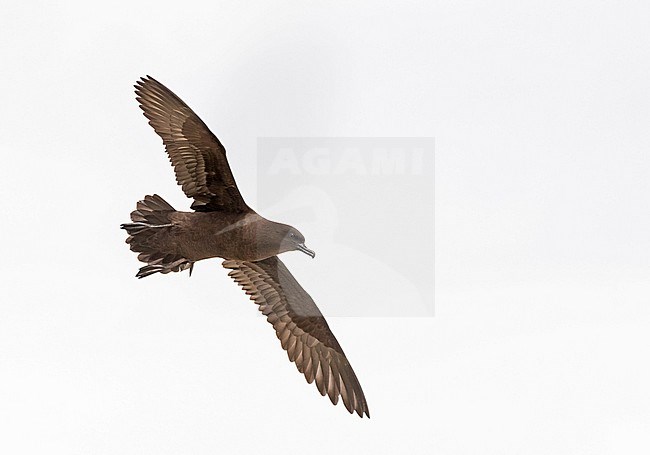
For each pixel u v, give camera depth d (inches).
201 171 490.9
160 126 487.2
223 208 492.4
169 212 488.1
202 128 474.9
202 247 487.2
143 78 471.8
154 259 491.2
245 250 486.6
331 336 551.8
